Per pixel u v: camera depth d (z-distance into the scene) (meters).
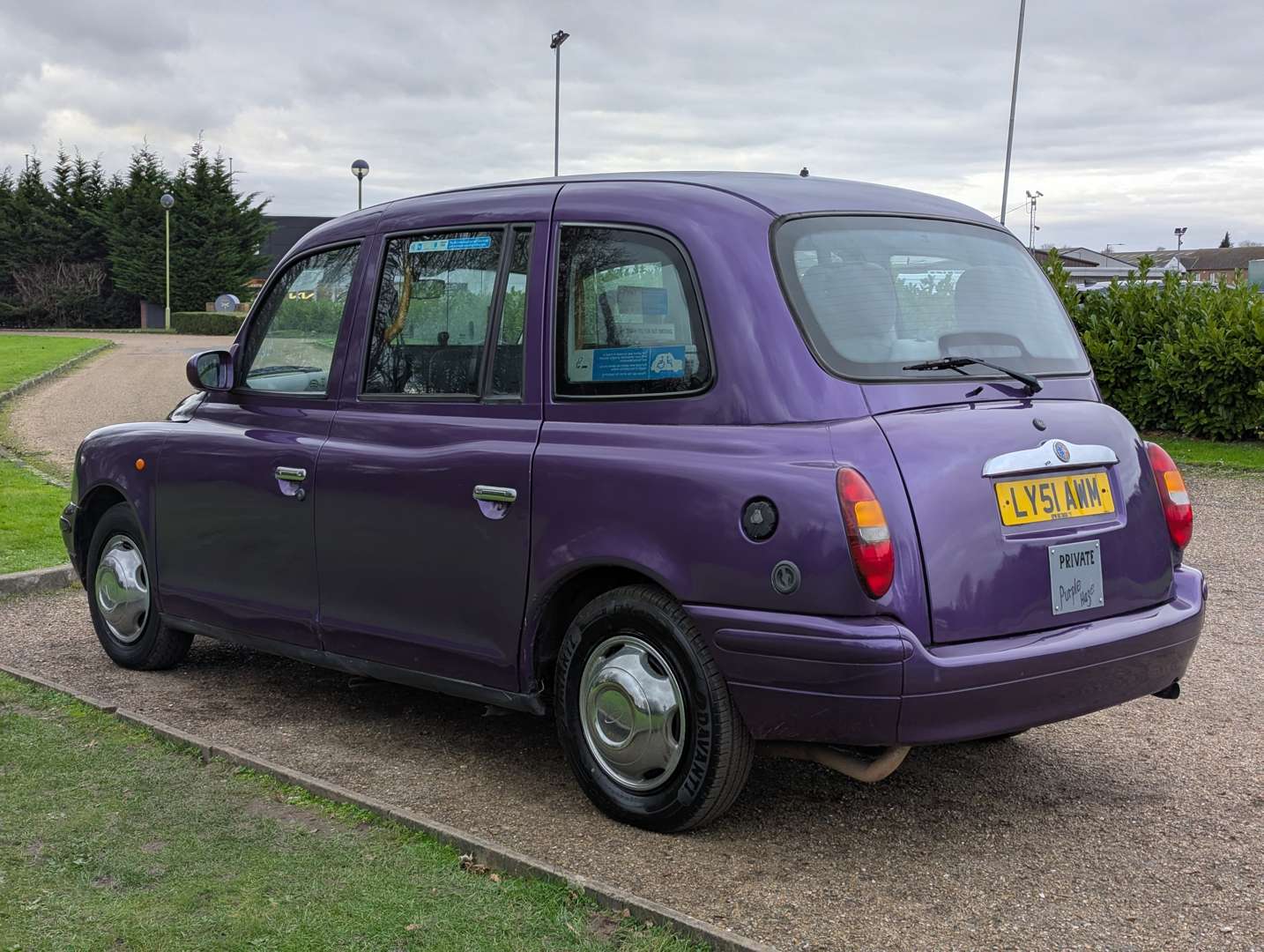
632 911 3.28
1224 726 5.08
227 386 5.40
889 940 3.23
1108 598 3.92
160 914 3.31
